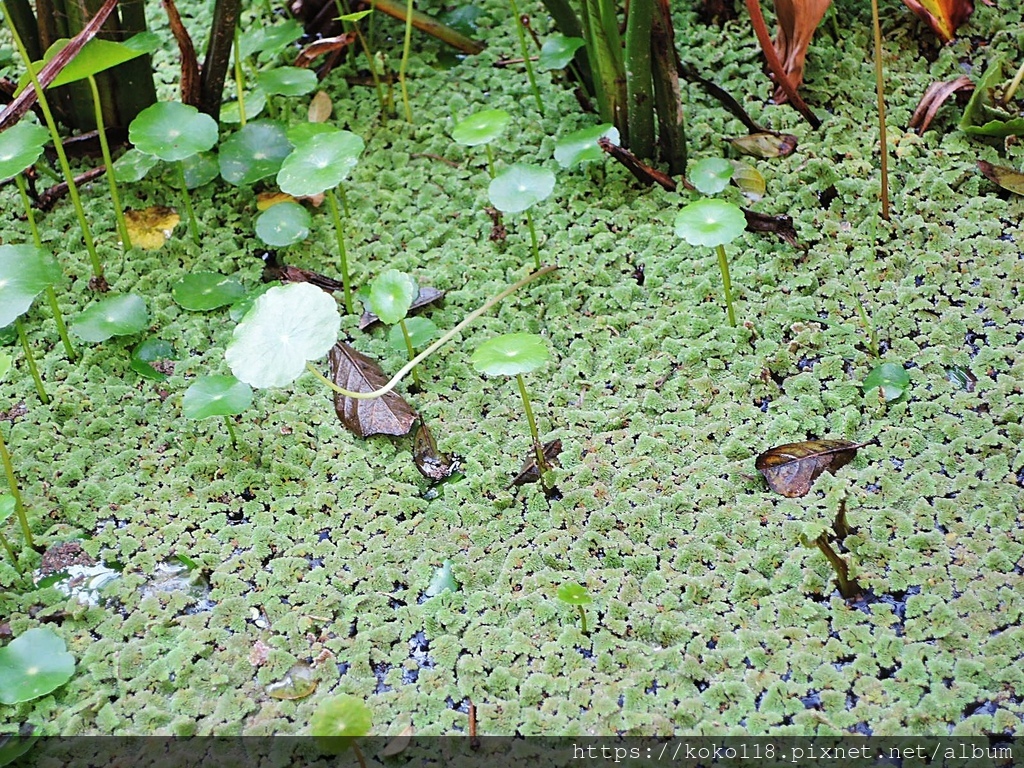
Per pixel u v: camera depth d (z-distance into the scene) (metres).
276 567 2.06
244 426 2.13
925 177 2.21
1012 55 2.28
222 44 2.23
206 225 2.24
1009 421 2.09
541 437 2.11
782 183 2.22
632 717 2.00
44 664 2.02
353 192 2.25
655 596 2.04
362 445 2.12
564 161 2.21
